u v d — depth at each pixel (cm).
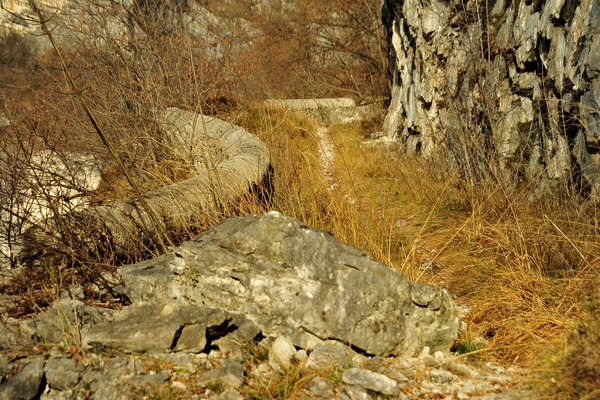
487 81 690
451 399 226
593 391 206
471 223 484
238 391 223
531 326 299
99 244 339
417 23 912
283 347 256
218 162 529
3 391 211
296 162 519
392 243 462
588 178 466
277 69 2178
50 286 306
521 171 597
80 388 226
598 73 441
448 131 759
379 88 2094
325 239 279
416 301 277
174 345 248
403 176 727
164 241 369
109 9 812
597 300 269
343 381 231
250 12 2180
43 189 396
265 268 277
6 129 566
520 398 222
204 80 952
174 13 895
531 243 412
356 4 2266
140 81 733
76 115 656
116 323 262
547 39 549
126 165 570
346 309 265
